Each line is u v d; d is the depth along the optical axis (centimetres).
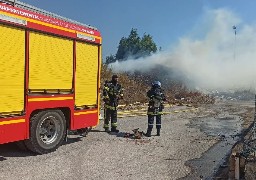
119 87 1007
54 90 709
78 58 785
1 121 592
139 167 629
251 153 658
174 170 626
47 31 686
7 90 602
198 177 590
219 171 631
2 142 595
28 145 670
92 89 843
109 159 672
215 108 2084
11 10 606
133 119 1343
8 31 599
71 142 815
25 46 636
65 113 764
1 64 588
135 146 808
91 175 562
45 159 650
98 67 868
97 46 862
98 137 897
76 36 776
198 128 1196
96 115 861
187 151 794
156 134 995
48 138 713
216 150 827
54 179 533
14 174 549
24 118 639
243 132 1123
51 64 700
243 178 554
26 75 639
